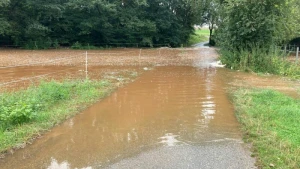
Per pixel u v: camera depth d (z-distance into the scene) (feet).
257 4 48.85
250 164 15.08
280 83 38.47
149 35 113.19
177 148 17.13
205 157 15.92
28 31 89.30
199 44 141.79
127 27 105.91
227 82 38.60
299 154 15.76
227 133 19.57
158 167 14.83
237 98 28.63
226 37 56.18
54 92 27.50
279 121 21.17
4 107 21.26
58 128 20.44
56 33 102.53
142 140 18.43
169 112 24.41
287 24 51.26
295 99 28.32
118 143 17.94
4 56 67.41
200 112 24.41
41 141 18.15
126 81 38.17
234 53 53.06
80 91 30.66
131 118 22.81
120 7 106.83
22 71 45.55
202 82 38.22
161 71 48.01
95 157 16.03
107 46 106.11
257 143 17.48
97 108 25.40
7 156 16.06
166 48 109.29
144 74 44.47
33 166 15.02
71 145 17.61
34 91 27.43
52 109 24.25
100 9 100.63
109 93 31.01
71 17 100.58
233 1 50.55
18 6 90.33
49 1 92.12
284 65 47.93
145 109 25.30
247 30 49.88
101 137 18.92
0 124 19.53
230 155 16.15
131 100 28.30
